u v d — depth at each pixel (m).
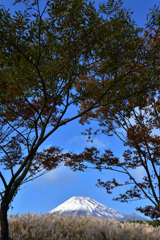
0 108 6.21
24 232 5.69
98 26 5.16
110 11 5.41
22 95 5.66
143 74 6.46
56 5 4.36
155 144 9.26
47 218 6.62
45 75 5.39
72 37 5.12
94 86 6.42
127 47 5.76
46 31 4.64
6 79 5.59
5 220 4.54
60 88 5.82
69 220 6.69
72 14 4.73
